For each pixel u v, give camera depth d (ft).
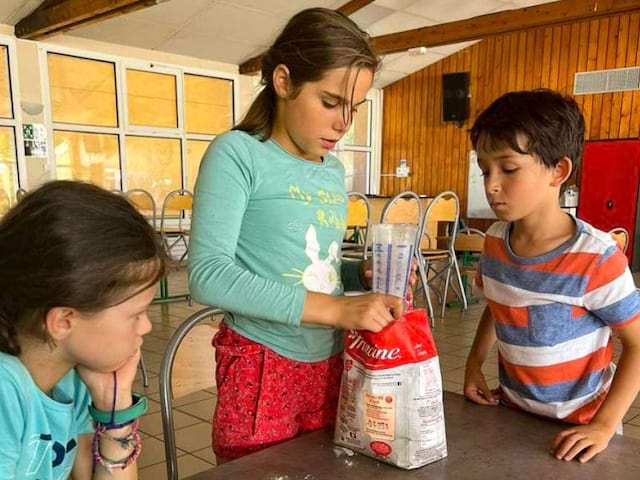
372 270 3.01
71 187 2.05
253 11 20.99
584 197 24.26
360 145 31.58
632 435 7.43
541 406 3.20
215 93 25.88
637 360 2.92
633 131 23.36
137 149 23.56
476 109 28.09
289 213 3.04
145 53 23.26
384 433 2.58
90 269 1.91
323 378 3.25
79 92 21.70
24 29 19.63
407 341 2.63
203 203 2.85
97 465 2.48
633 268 23.12
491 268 3.41
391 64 28.53
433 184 30.07
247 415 3.06
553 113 2.96
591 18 19.53
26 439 2.15
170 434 3.18
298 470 2.54
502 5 23.49
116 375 2.43
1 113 19.89
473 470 2.51
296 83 2.84
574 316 3.06
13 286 1.93
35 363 2.15
